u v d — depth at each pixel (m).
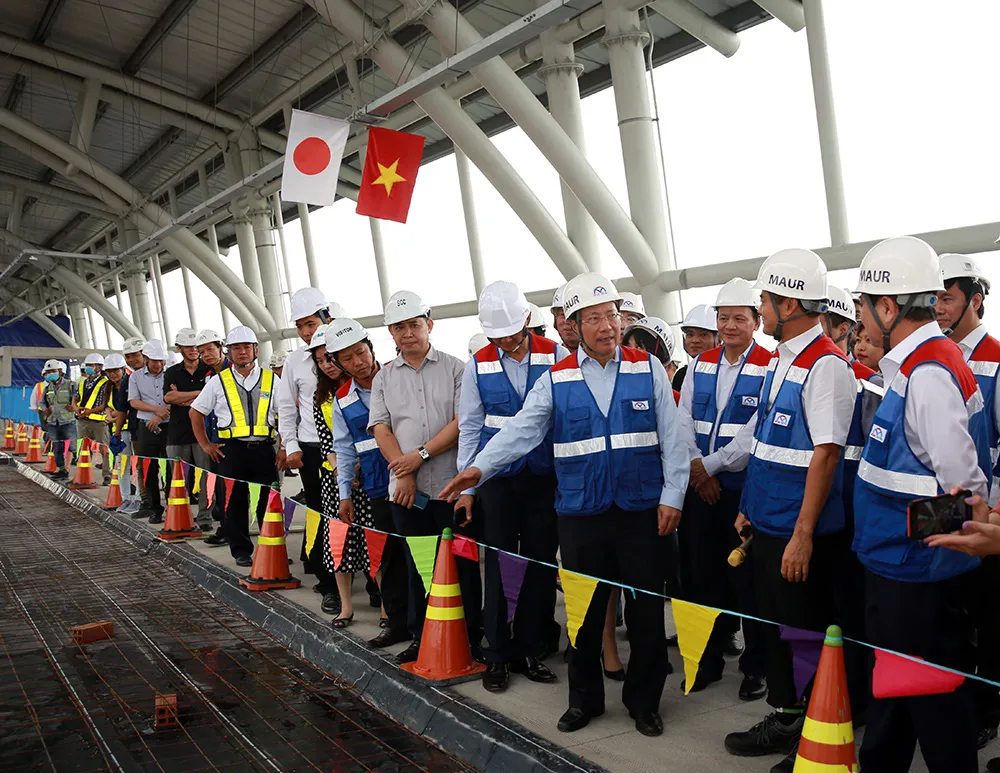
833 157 7.89
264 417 6.32
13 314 43.06
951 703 2.12
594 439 3.17
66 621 5.04
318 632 4.43
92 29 15.14
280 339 18.59
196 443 7.45
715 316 4.46
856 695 2.77
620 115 9.70
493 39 7.81
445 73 8.51
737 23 8.98
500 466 3.36
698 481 3.79
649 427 3.20
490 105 12.52
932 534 2.07
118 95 16.91
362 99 12.94
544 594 3.74
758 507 2.98
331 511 5.07
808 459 2.84
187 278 25.50
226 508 6.05
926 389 2.26
